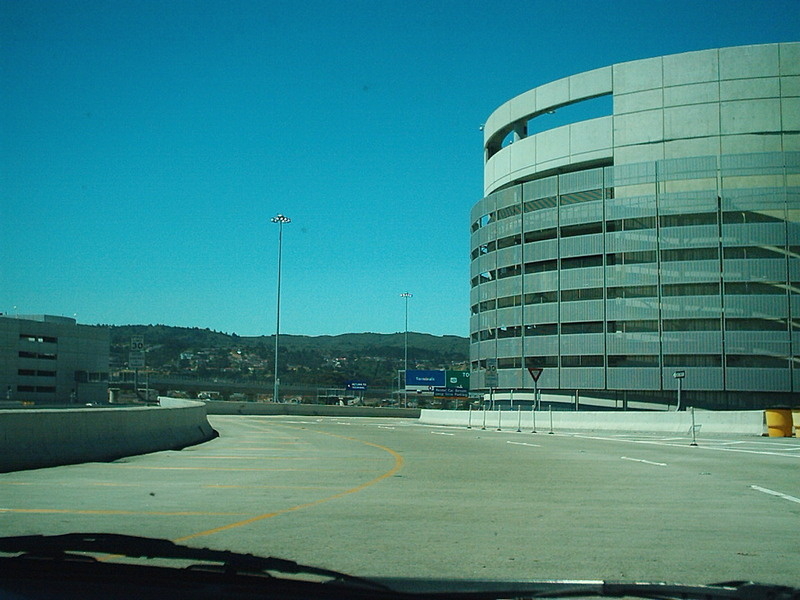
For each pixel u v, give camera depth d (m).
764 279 62.12
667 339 64.81
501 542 9.03
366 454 22.88
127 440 21.75
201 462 19.52
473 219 81.06
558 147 70.88
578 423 44.75
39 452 17.64
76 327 125.75
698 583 6.89
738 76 63.66
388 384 179.25
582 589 5.56
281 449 24.80
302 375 175.38
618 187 67.00
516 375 72.62
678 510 11.75
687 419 39.22
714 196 63.31
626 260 66.69
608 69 68.19
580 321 68.56
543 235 72.19
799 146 62.31
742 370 62.88
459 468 18.45
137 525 9.99
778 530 10.00
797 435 35.53
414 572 7.36
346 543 8.89
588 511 11.59
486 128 81.50
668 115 65.50
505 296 74.50
